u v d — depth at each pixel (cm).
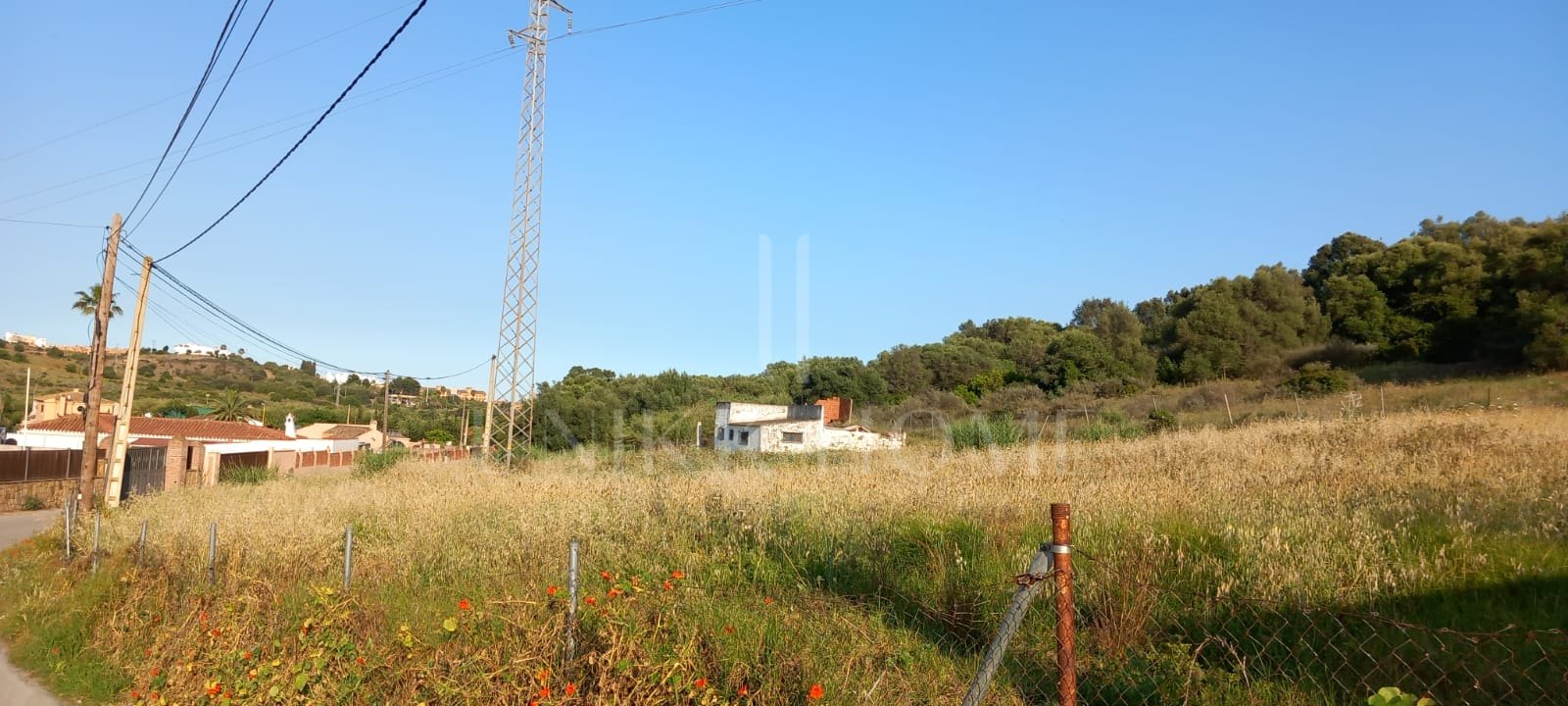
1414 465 958
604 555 775
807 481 1057
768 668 432
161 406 6391
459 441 6675
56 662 749
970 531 697
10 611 970
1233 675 425
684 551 759
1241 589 521
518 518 939
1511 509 675
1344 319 4381
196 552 872
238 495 1677
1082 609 528
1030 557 607
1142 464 1205
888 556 672
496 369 2936
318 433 6675
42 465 2983
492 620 520
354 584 737
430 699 478
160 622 719
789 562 699
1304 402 2981
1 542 1819
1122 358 4378
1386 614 466
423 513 1095
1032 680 455
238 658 558
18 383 6844
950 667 472
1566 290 3400
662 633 460
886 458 1573
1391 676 407
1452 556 560
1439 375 3478
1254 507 732
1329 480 912
